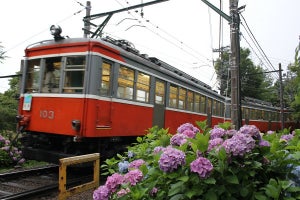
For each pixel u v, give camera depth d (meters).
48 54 8.13
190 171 2.10
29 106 8.25
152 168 2.33
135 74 8.97
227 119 18.05
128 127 8.64
